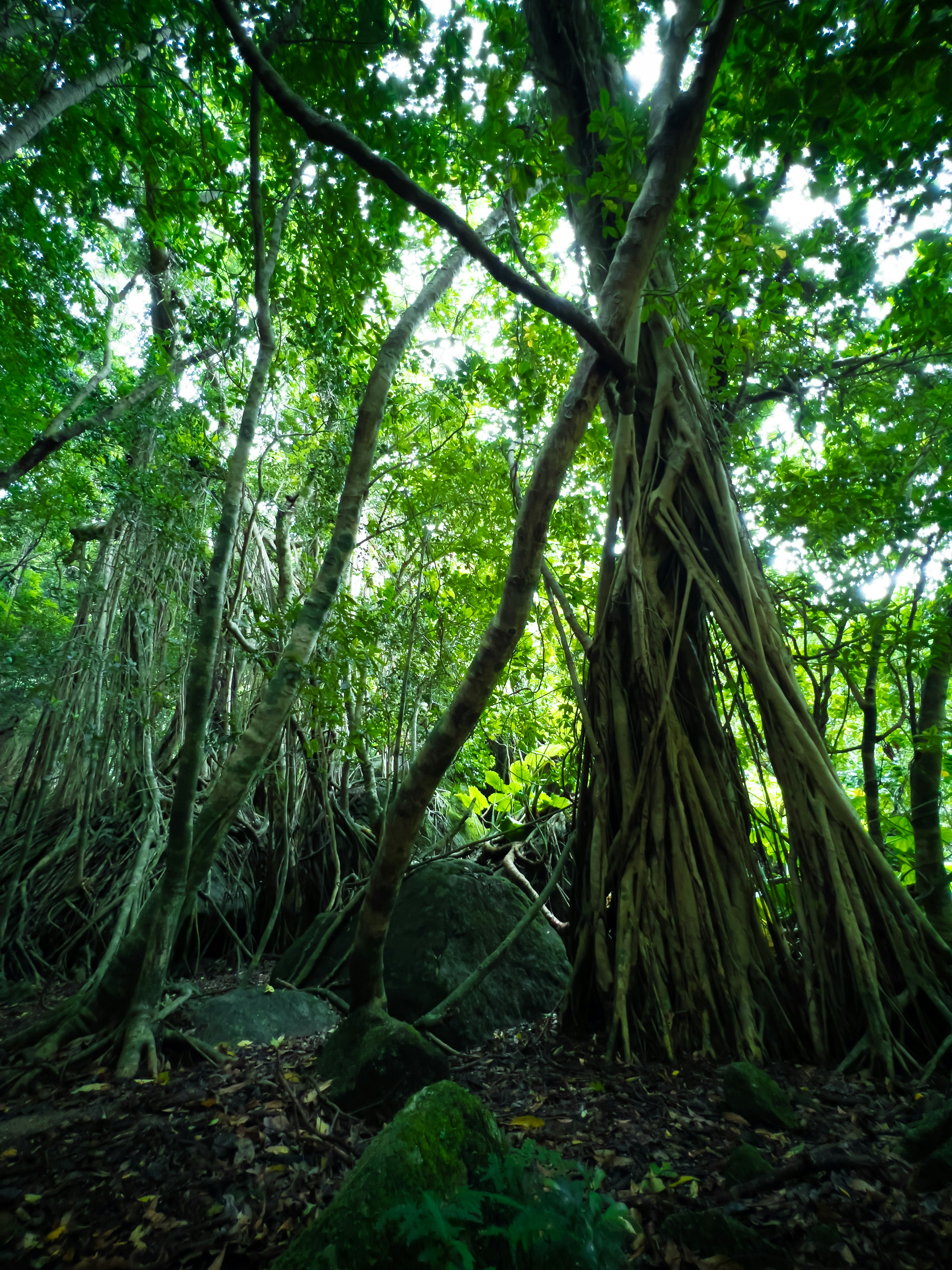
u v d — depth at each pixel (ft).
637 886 11.44
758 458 16.06
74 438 22.16
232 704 22.48
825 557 14.80
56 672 21.81
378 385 13.93
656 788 11.86
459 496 18.49
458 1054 11.29
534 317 12.85
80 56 15.66
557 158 8.59
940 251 13.52
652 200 8.31
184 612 22.48
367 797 20.59
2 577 27.25
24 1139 8.03
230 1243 5.87
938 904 13.38
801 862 11.30
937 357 15.28
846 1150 6.99
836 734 19.10
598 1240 4.98
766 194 11.62
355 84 13.64
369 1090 8.66
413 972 13.14
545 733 21.59
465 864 16.12
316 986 14.66
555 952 15.02
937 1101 8.31
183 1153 7.38
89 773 20.39
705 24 11.32
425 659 19.94
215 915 19.12
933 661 14.53
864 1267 5.17
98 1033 11.02
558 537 18.39
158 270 25.64
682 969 10.84
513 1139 7.59
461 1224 4.84
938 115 10.32
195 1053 10.82
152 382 22.74
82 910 18.26
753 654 12.12
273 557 25.50
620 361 7.92
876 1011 9.80
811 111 9.26
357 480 13.89
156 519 19.61
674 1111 8.27
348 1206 4.94
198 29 14.24
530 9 13.69
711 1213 5.64
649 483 13.66
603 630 13.39
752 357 14.53
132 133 18.16
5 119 16.43
